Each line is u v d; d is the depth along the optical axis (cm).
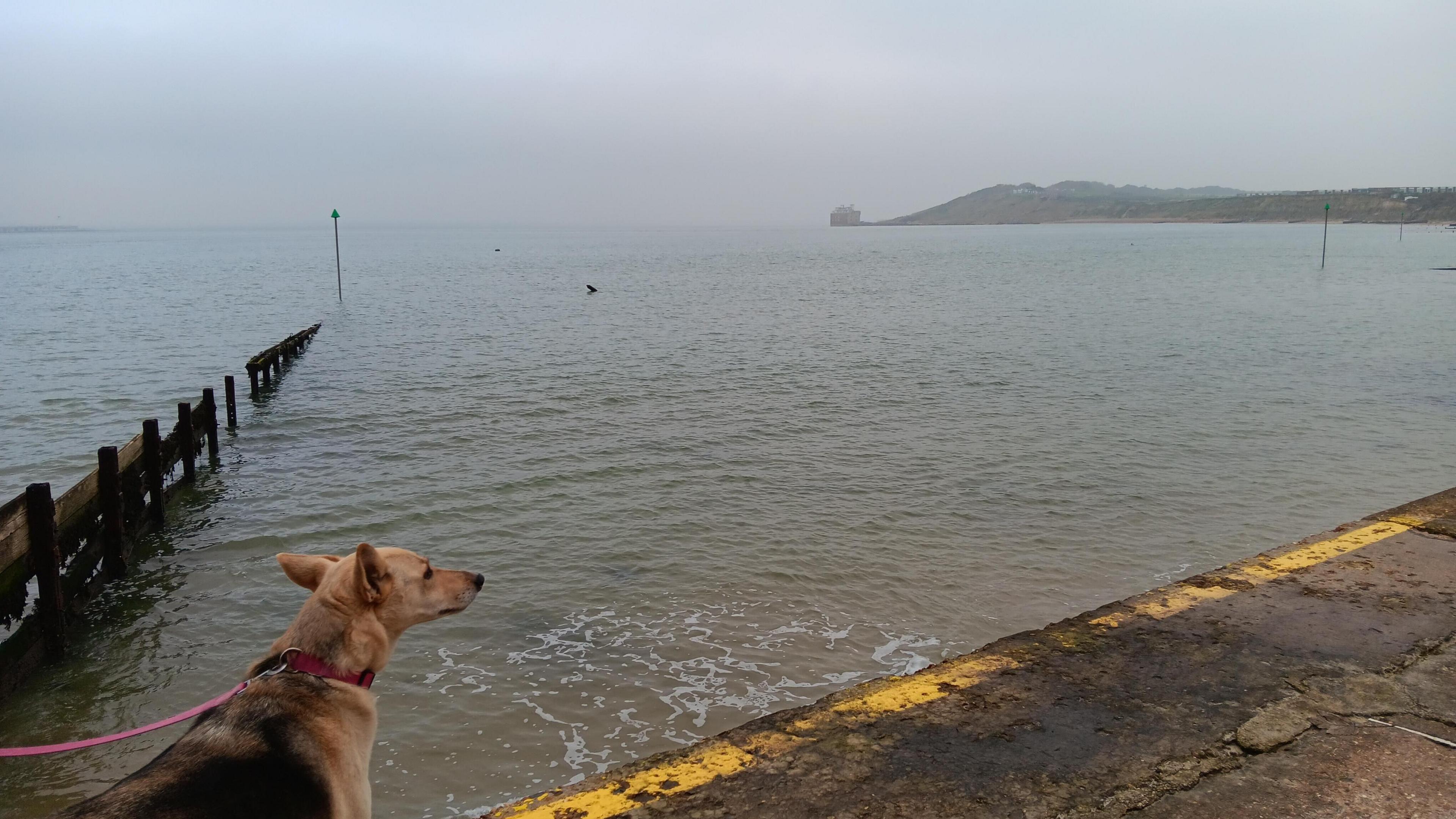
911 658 800
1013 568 1003
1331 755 319
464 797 601
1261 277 5881
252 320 3562
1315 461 1440
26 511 769
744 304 4350
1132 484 1314
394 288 5397
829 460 1441
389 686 740
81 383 2153
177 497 1263
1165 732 337
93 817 230
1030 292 4934
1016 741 333
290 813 263
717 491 1274
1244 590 469
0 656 725
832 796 300
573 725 690
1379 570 488
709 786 309
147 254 11500
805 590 942
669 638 834
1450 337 2892
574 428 1670
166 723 354
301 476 1362
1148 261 8138
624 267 8162
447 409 1844
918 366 2405
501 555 1033
